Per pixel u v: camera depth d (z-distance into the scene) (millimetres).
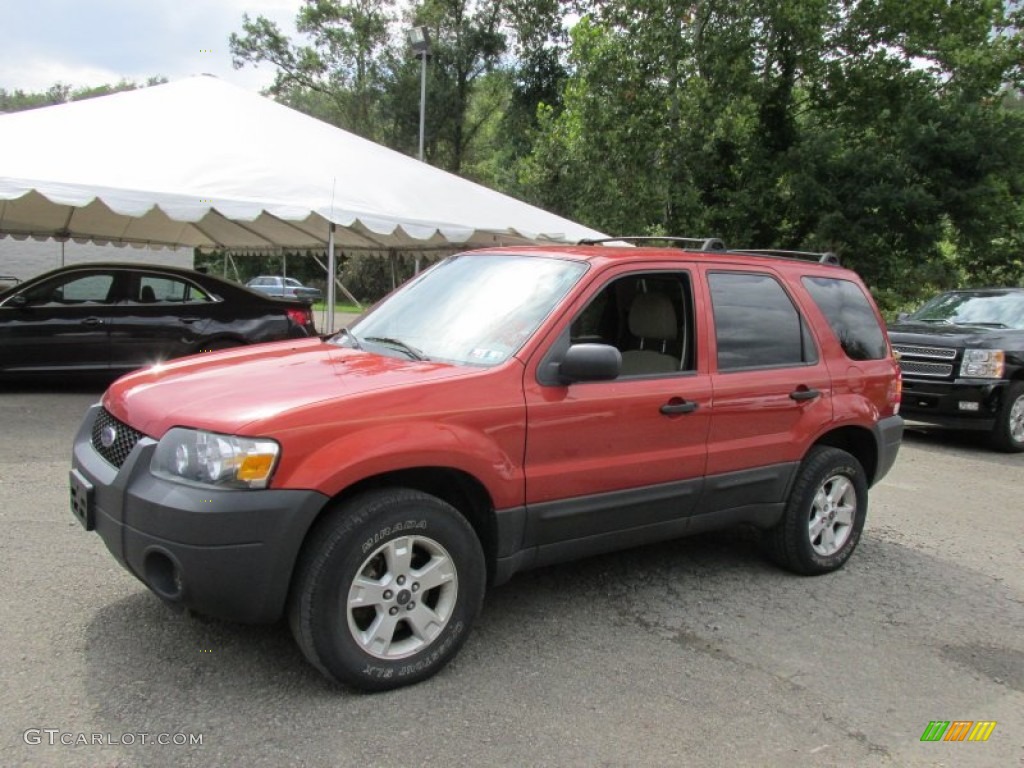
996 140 18328
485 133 42219
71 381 10383
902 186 18688
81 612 3746
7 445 6805
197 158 10195
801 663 3713
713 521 4352
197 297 10016
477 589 3430
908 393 9758
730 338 4363
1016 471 8609
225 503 2863
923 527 6176
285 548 2934
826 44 20578
